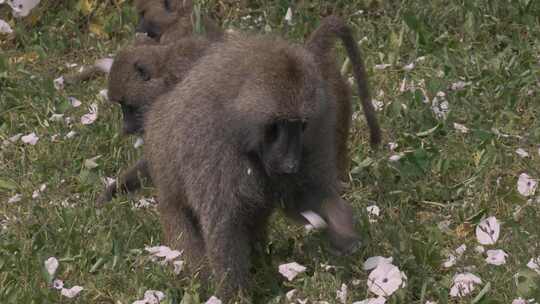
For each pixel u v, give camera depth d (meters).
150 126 7.06
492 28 10.47
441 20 10.59
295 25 10.65
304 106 5.96
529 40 10.23
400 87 9.45
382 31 10.59
